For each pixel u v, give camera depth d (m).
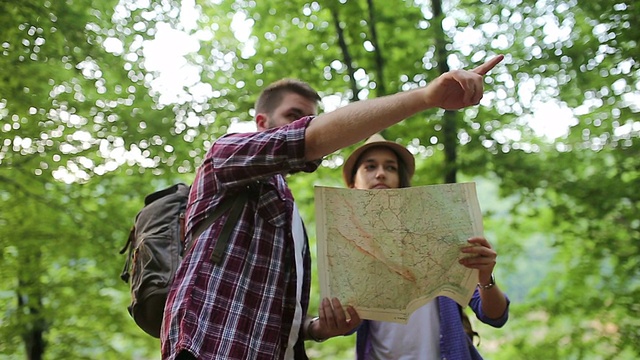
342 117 1.68
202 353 1.66
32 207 8.07
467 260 2.08
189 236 1.90
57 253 8.16
